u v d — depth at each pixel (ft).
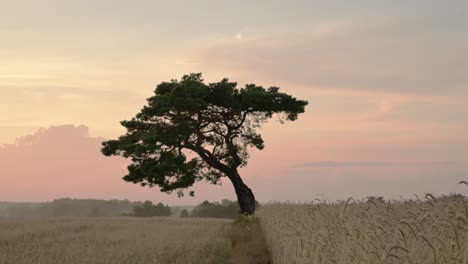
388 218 24.41
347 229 23.97
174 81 137.18
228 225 112.88
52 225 129.70
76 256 64.13
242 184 143.33
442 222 18.22
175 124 134.00
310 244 26.58
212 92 134.92
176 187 131.44
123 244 78.28
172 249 69.82
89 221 149.59
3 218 162.71
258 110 139.03
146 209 526.57
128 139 132.87
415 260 15.69
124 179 132.77
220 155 144.05
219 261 59.67
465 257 14.98
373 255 18.47
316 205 38.42
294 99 139.33
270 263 56.34
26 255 67.56
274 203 77.25
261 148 147.95
